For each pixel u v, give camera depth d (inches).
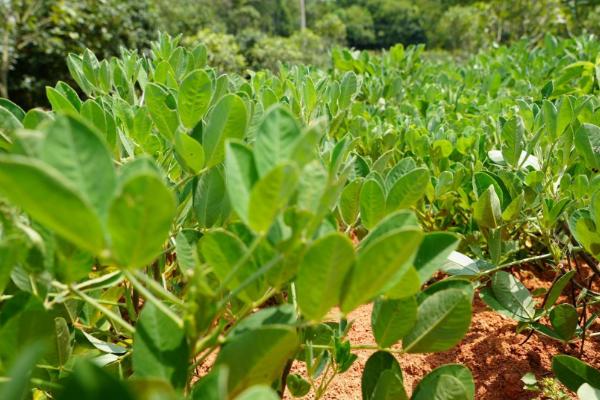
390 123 113.8
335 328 53.7
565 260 79.1
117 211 22.8
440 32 1497.3
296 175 25.2
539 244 84.9
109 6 464.1
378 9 2605.8
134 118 56.2
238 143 29.3
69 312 44.4
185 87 47.0
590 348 71.5
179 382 30.4
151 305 31.4
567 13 476.7
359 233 72.5
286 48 786.8
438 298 38.1
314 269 27.5
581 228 48.6
